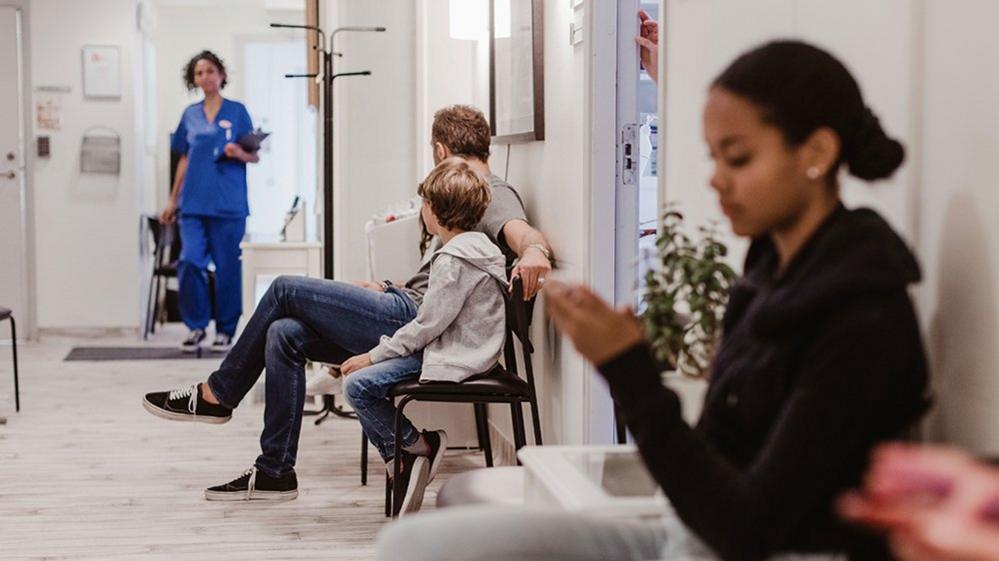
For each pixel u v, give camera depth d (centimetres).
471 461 437
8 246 823
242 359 371
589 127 325
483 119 397
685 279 185
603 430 328
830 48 182
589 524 129
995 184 135
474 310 334
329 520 353
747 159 126
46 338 829
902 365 115
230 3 1081
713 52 228
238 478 379
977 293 139
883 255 119
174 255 852
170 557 312
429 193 344
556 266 368
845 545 118
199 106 759
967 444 141
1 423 509
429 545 122
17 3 816
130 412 541
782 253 133
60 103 827
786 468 112
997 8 134
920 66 153
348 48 566
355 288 366
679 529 131
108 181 835
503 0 438
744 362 130
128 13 830
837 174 130
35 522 349
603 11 323
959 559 73
